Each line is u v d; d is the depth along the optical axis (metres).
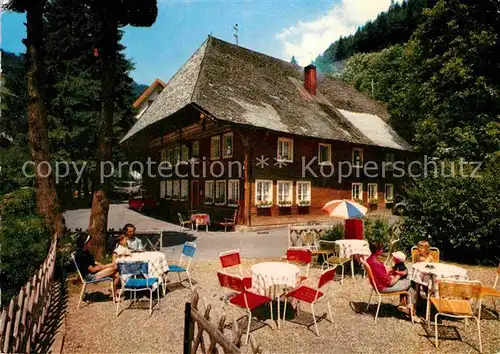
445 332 5.27
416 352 4.64
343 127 21.95
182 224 18.34
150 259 6.55
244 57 23.20
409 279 5.84
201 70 18.64
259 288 5.63
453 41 16.36
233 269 9.13
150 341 4.88
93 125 27.70
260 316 5.88
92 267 6.51
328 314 6.01
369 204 23.45
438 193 10.00
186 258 10.47
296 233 10.98
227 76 19.69
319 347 4.76
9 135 27.09
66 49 28.41
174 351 4.58
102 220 9.60
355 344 4.86
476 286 4.58
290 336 5.10
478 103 16.14
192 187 21.95
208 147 20.05
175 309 6.15
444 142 16.92
